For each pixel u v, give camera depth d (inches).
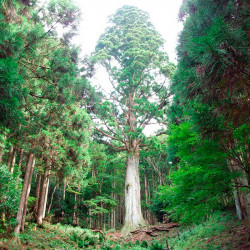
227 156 264.7
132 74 1101.1
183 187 283.1
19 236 453.4
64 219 986.1
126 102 1146.0
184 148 295.4
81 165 610.2
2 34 274.1
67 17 449.4
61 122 474.9
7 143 485.4
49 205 951.0
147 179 1672.0
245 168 264.1
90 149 1110.4
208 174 250.5
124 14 1326.3
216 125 207.0
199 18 243.4
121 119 1143.0
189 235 515.5
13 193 505.4
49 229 659.4
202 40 153.7
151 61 1074.1
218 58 154.6
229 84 175.0
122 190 1346.0
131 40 1208.2
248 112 187.5
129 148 1045.2
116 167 1375.5
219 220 501.7
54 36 472.7
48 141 504.4
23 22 405.7
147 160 1408.7
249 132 234.8
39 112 454.9
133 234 848.3
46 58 463.2
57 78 407.8
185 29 275.3
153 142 903.1
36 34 384.2
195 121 211.0
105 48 1202.0
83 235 711.7
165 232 758.5
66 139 551.8
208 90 193.9
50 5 430.0
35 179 1032.8
